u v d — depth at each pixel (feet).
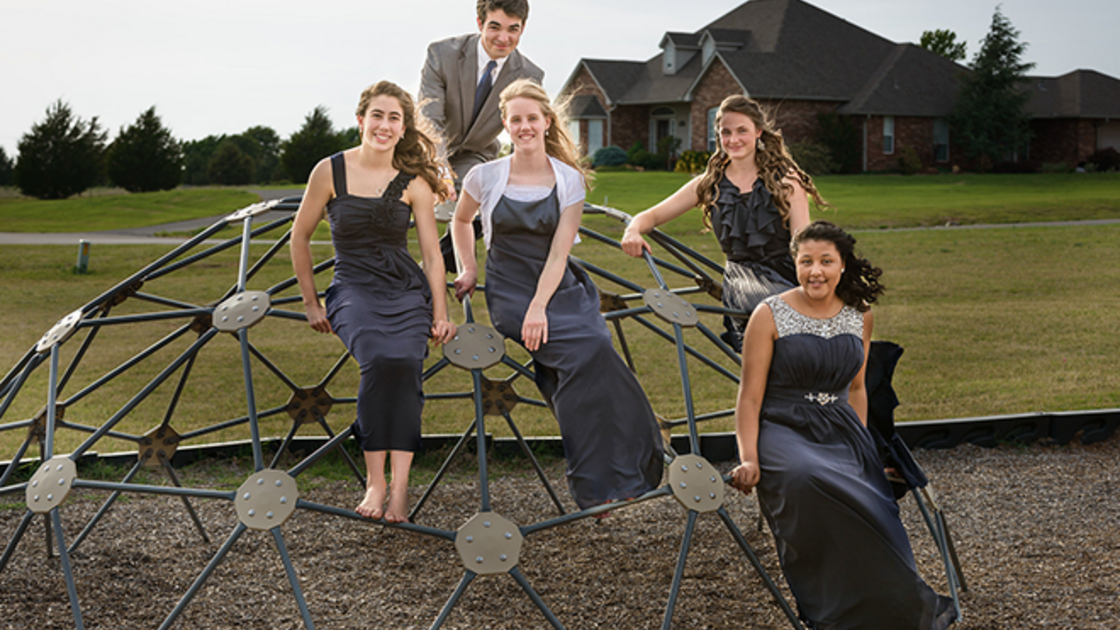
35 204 91.30
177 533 14.80
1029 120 123.03
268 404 22.74
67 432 20.35
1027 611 11.56
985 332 30.58
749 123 12.80
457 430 20.63
